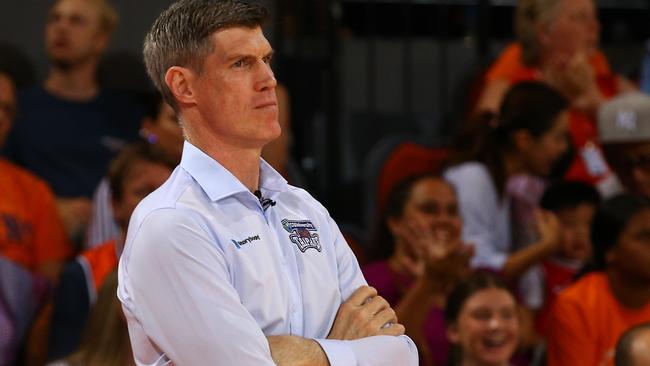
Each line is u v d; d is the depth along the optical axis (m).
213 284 7.03
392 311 7.83
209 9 7.29
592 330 14.12
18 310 14.89
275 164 15.89
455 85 21.19
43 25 20.33
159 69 7.45
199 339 7.00
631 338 11.65
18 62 19.89
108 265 14.64
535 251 16.16
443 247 13.79
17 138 17.88
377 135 21.73
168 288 7.03
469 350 13.62
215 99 7.25
